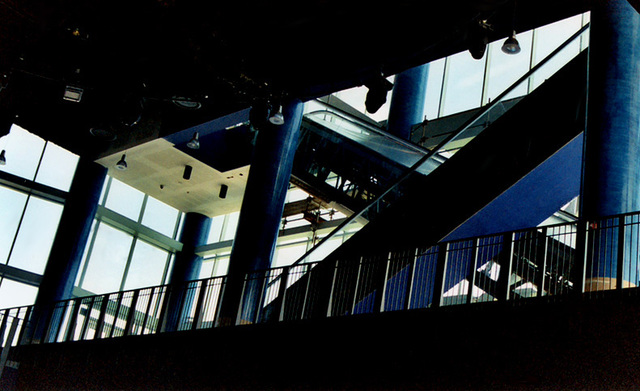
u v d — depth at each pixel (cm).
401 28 2084
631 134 1596
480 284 2025
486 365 1415
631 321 1244
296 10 2027
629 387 1208
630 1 1141
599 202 1544
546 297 1379
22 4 1825
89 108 3169
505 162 1970
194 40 2133
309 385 1739
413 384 1525
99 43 2202
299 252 3725
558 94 1927
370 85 2158
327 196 2978
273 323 1914
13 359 2762
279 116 2262
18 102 2461
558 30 3484
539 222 2131
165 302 2347
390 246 2108
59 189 3469
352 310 1833
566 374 1294
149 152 3297
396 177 2730
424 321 1565
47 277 3234
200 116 2867
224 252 3984
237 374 1934
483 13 1834
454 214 2023
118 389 2281
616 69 1652
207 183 3591
